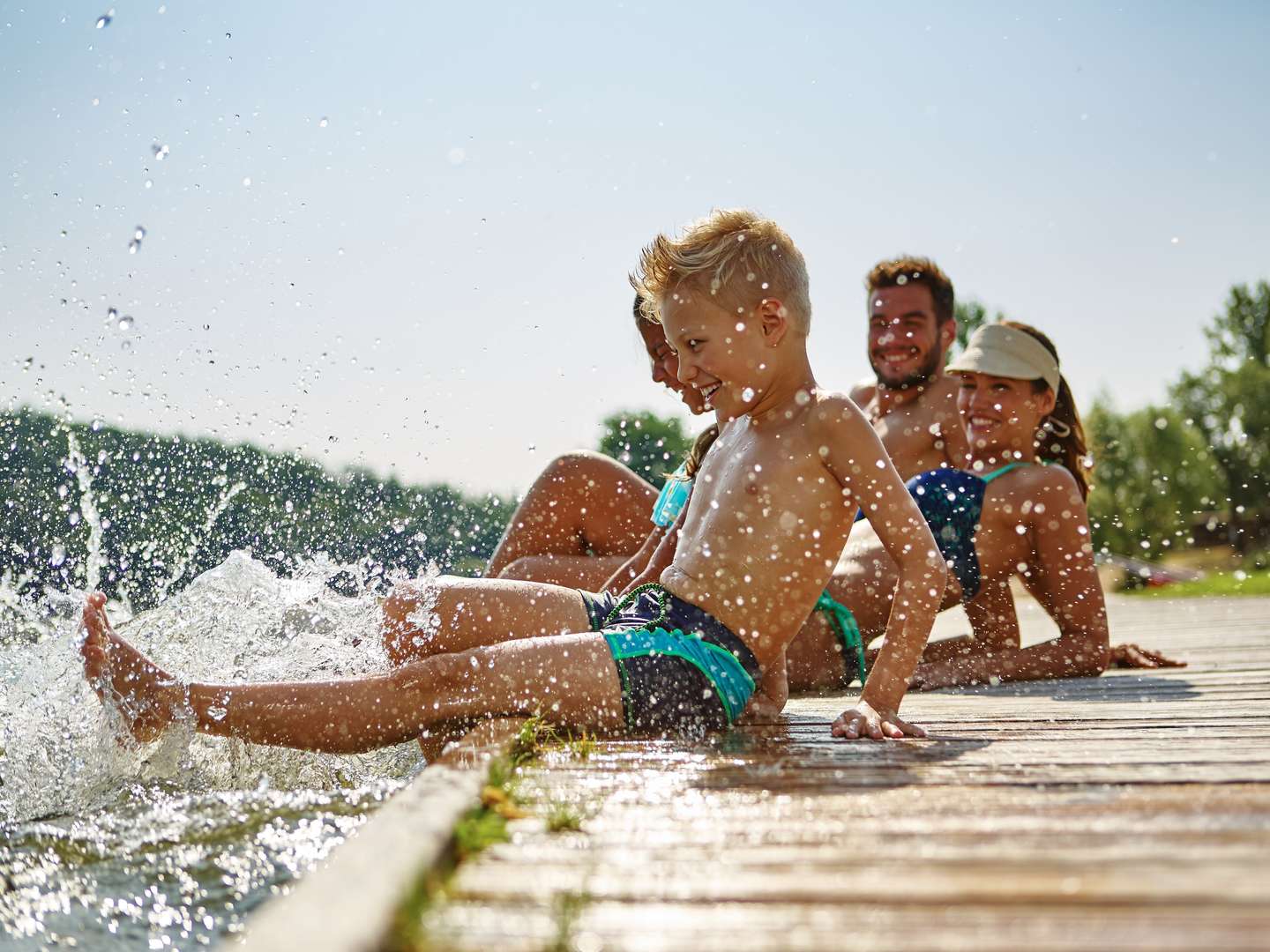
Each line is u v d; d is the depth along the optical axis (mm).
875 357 4246
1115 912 1040
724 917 1081
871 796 1612
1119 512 21094
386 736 2166
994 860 1232
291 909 979
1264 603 9016
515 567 3350
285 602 2729
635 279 2689
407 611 2398
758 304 2406
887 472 2324
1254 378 24047
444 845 1251
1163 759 1869
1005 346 3678
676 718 2270
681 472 3117
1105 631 3623
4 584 2986
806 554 2369
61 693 2115
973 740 2156
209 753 2154
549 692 2205
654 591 2439
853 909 1090
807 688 3248
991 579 3711
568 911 1078
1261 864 1177
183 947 1357
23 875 1594
